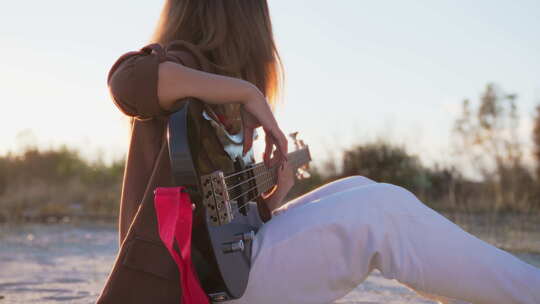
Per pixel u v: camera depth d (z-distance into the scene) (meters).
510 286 1.57
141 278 1.46
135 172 1.57
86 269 4.44
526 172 9.43
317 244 1.63
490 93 10.02
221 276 1.47
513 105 9.94
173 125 1.40
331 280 1.63
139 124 1.58
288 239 1.63
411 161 9.80
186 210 1.35
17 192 11.33
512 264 1.59
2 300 3.11
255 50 1.83
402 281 1.61
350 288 1.66
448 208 8.40
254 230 1.76
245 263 1.60
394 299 3.18
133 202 1.56
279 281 1.62
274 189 2.04
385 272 1.62
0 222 8.53
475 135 9.83
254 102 1.59
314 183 9.65
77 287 3.59
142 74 1.44
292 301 1.63
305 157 2.81
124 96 1.46
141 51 1.53
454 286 1.58
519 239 5.56
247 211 1.75
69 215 9.27
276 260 1.63
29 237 6.81
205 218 1.42
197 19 1.78
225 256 1.50
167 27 1.80
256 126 1.86
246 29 1.80
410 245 1.61
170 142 1.38
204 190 1.38
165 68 1.46
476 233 6.04
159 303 1.44
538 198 8.74
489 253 1.60
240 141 1.76
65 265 4.66
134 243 1.47
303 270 1.62
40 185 11.80
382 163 9.69
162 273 1.44
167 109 1.50
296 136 2.87
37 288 3.54
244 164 1.74
